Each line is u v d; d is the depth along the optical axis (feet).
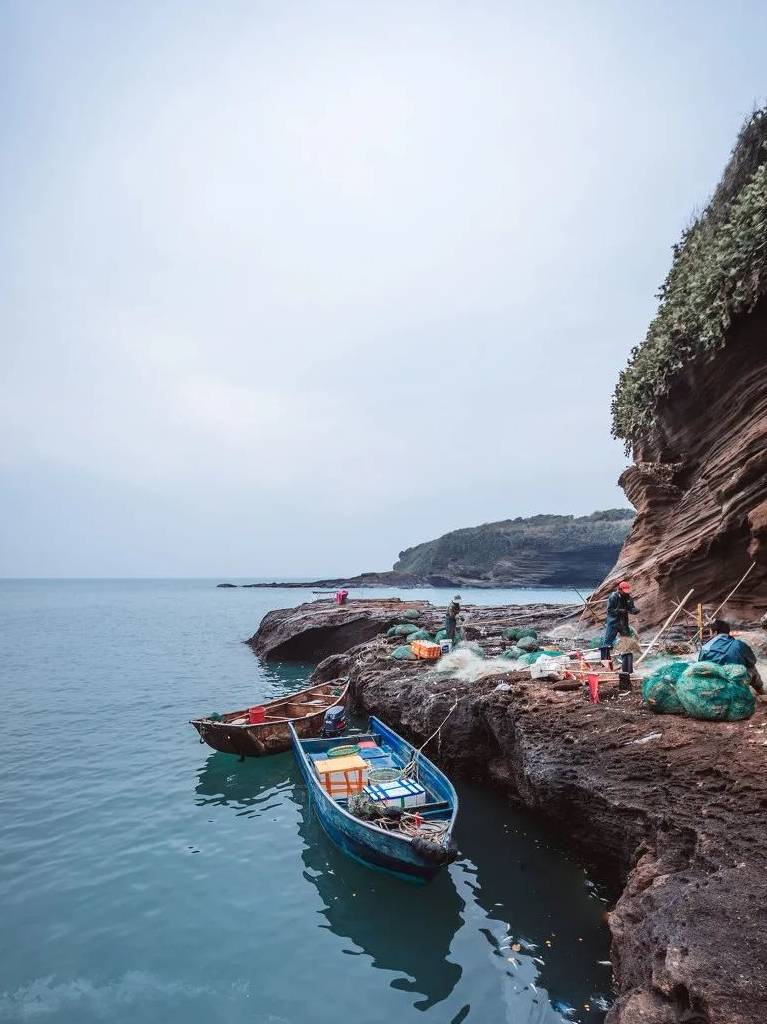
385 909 27.20
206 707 71.00
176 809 39.50
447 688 50.16
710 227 69.26
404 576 625.00
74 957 24.02
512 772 39.78
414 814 30.86
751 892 16.81
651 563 68.64
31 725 61.82
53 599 412.16
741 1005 13.23
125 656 116.57
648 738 29.30
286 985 22.17
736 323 59.41
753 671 30.76
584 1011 20.02
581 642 67.62
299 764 46.85
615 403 89.15
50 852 33.14
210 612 264.11
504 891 28.27
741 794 22.39
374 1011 20.74
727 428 63.41
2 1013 20.93
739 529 55.11
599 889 28.30
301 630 110.63
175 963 23.58
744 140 65.10
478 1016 20.27
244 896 28.50
